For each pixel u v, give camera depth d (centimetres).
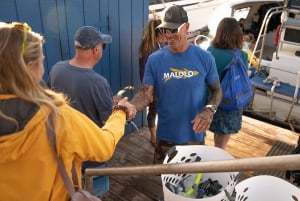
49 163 104
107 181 262
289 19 466
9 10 248
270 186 180
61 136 104
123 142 379
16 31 98
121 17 341
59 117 103
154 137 366
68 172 109
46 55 284
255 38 660
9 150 98
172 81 235
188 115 246
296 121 504
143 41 333
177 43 223
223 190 170
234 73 271
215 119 293
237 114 291
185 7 744
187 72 232
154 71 238
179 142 254
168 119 249
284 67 497
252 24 678
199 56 233
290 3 459
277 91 492
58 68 218
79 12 298
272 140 388
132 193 299
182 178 200
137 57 378
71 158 109
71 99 212
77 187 118
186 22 224
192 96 239
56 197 110
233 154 359
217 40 273
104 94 216
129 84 383
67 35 295
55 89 217
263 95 528
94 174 173
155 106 338
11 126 98
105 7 321
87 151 113
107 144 123
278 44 494
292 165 80
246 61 285
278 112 521
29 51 99
